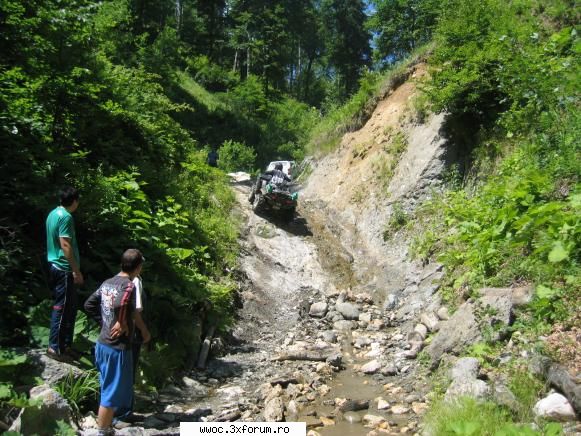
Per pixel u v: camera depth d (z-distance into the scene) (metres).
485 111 10.47
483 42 10.38
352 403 5.57
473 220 8.13
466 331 6.04
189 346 7.09
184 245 9.48
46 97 7.80
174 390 6.07
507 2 11.54
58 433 4.04
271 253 11.70
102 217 7.43
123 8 17.45
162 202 9.85
